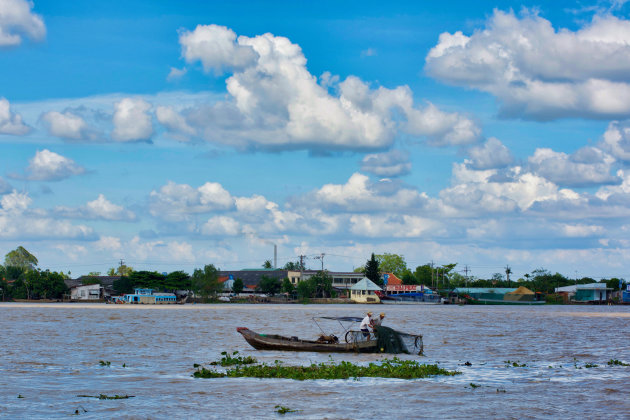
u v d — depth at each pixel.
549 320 105.62
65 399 28.39
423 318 111.62
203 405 27.20
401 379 34.09
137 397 28.89
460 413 25.94
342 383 32.78
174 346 52.41
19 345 52.31
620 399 28.97
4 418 24.66
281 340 47.47
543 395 29.83
